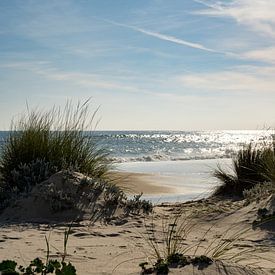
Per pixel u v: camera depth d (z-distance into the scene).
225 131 178.25
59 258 4.20
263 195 7.28
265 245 5.10
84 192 7.04
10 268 3.22
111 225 6.20
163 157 29.66
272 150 9.38
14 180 7.54
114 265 3.95
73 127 8.45
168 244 4.77
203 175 17.23
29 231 5.70
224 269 3.69
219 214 6.77
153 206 7.68
